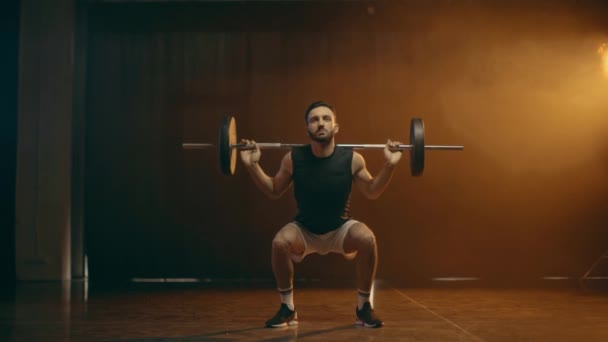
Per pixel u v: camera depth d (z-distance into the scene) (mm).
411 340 2432
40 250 5578
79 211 5785
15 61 5734
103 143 5848
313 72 5883
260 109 5867
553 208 5754
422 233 5793
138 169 5828
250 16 5918
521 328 2756
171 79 5887
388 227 5793
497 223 5773
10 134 5723
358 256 2770
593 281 5336
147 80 5891
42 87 5621
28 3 5621
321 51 5902
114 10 5930
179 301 3969
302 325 2869
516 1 5852
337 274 5777
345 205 2889
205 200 5809
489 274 5758
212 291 4652
